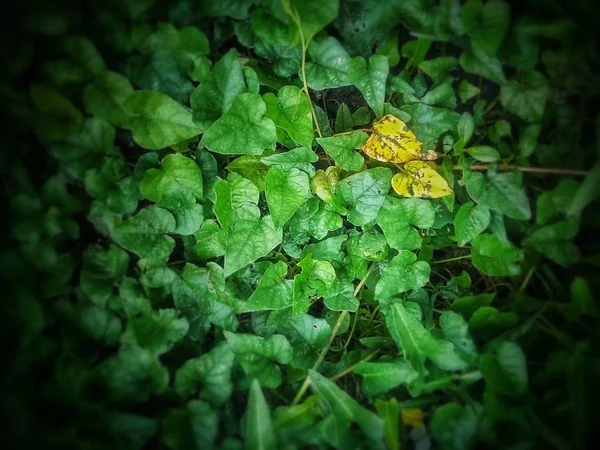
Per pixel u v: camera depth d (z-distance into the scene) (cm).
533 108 34
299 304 35
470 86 36
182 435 31
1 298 29
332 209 35
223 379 32
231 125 32
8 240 30
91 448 29
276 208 33
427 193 34
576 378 31
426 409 34
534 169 35
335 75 34
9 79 29
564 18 32
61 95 30
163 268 34
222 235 35
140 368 32
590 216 34
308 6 31
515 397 32
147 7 30
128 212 33
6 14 28
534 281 36
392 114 35
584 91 33
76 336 32
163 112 32
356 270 36
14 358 29
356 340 38
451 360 33
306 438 32
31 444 28
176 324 34
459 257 37
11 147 30
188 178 33
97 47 31
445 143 35
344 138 34
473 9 32
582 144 35
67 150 31
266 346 34
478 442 32
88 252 33
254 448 30
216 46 34
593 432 30
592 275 35
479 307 36
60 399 30
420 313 36
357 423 31
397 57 35
